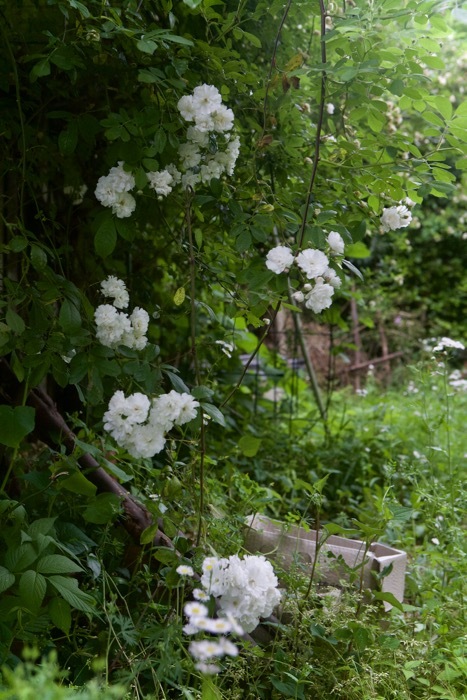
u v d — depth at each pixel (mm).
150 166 2346
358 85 2549
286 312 6051
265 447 4477
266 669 2402
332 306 4637
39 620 2115
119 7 2457
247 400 4914
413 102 2625
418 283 9344
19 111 2480
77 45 2484
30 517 2492
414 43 2676
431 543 3732
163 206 3229
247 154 3053
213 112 2322
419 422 5223
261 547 2727
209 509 2699
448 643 2541
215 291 4254
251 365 5203
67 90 2848
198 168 2514
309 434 4977
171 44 2520
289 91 2830
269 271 2430
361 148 2736
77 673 2152
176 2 2822
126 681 1913
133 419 2127
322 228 2555
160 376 2346
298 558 2531
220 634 2162
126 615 2424
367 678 2301
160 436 2176
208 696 1976
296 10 2920
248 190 2869
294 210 2799
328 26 3260
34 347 2266
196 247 2816
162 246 3672
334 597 2496
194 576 2346
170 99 2449
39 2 2678
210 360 4504
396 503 2617
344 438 4871
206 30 2627
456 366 8516
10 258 2863
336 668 2398
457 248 9258
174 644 2121
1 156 2707
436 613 2715
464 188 7816
